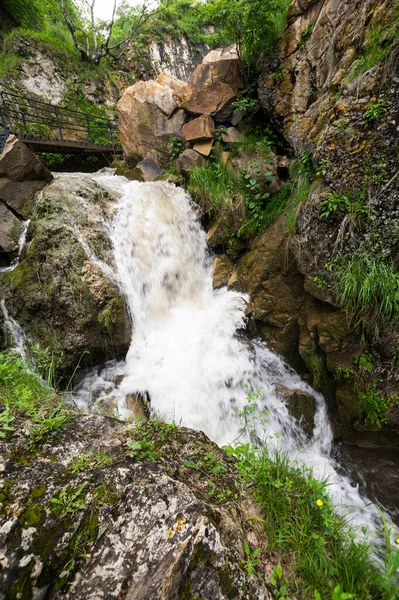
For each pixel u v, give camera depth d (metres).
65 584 1.32
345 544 1.85
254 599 1.37
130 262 5.05
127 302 4.68
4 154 5.18
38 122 10.89
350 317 3.56
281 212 4.76
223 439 3.92
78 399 3.97
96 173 8.73
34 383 2.92
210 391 4.17
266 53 5.36
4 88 10.47
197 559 1.38
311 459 3.86
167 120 7.06
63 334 4.12
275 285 4.60
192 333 4.79
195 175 5.98
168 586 1.27
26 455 1.87
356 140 3.25
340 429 4.12
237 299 5.01
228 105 6.14
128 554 1.40
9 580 1.27
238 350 4.55
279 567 1.55
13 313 4.25
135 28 14.91
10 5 12.19
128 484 1.72
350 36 3.71
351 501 3.34
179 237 5.68
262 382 4.46
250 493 1.94
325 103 3.89
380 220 3.24
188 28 18.23
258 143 5.82
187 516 1.53
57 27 14.86
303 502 1.92
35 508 1.52
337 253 3.55
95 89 13.25
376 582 1.57
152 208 5.61
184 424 3.88
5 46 11.12
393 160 3.07
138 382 4.14
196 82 6.33
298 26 4.82
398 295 3.17
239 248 5.56
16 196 5.32
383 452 3.93
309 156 4.03
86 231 4.75
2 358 3.03
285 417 4.12
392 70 2.92
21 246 5.02
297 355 4.60
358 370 3.71
